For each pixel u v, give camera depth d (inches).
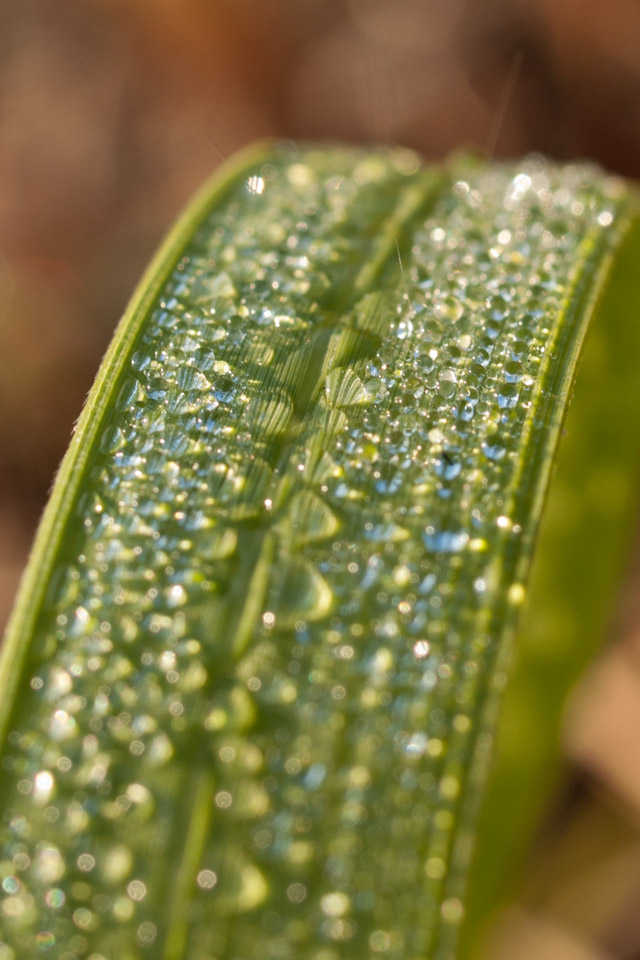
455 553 2.3
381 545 2.3
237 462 2.4
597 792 3.4
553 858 3.2
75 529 2.3
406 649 2.3
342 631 2.3
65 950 2.2
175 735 2.3
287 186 2.7
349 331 2.5
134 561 2.3
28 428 4.6
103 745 2.3
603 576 2.9
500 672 2.3
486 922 2.8
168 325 2.4
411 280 2.5
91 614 2.3
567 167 2.7
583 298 2.5
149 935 2.2
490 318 2.5
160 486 2.4
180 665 2.3
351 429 2.4
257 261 2.5
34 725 2.3
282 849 2.3
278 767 2.3
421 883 2.2
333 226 2.6
